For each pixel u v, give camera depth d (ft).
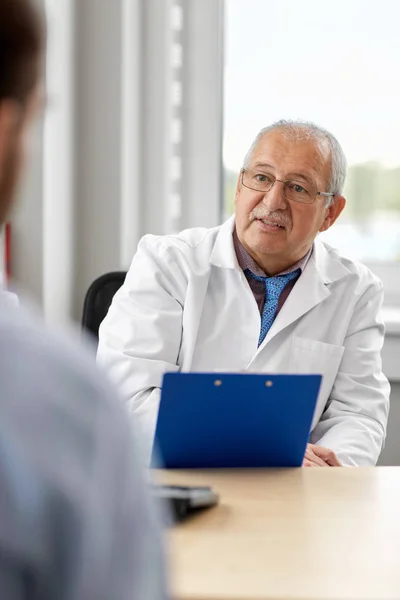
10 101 1.51
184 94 9.80
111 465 1.40
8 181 1.55
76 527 1.35
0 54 1.49
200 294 6.91
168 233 9.76
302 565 3.23
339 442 6.41
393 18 9.70
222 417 4.51
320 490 4.30
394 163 9.82
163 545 1.53
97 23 8.82
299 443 4.70
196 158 9.87
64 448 1.36
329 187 6.84
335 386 6.93
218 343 6.85
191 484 4.34
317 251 7.28
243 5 9.80
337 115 9.82
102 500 1.38
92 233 9.07
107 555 1.38
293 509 3.96
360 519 3.84
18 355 1.41
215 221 9.93
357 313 7.18
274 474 4.60
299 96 9.84
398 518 3.87
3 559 1.30
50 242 8.07
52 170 8.06
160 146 9.62
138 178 9.64
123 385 6.62
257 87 9.86
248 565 3.20
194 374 4.36
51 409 1.38
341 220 9.91
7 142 1.52
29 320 1.50
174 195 9.89
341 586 3.03
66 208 8.67
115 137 8.93
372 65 9.75
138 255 7.32
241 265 7.00
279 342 6.88
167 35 9.50
